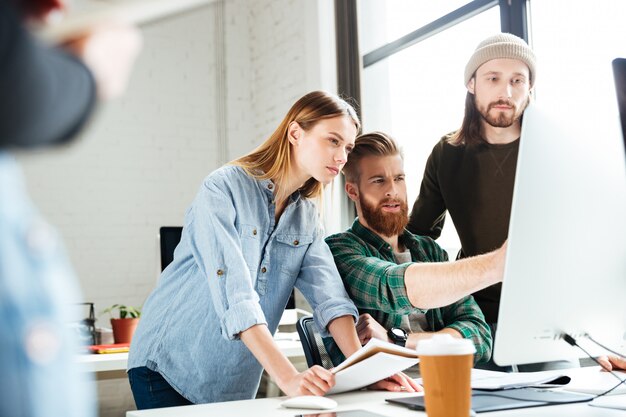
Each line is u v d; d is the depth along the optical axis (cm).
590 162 96
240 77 510
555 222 94
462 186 241
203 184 137
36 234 48
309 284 150
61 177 455
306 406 102
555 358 100
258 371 149
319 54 412
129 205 471
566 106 97
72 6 49
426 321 190
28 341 45
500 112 229
